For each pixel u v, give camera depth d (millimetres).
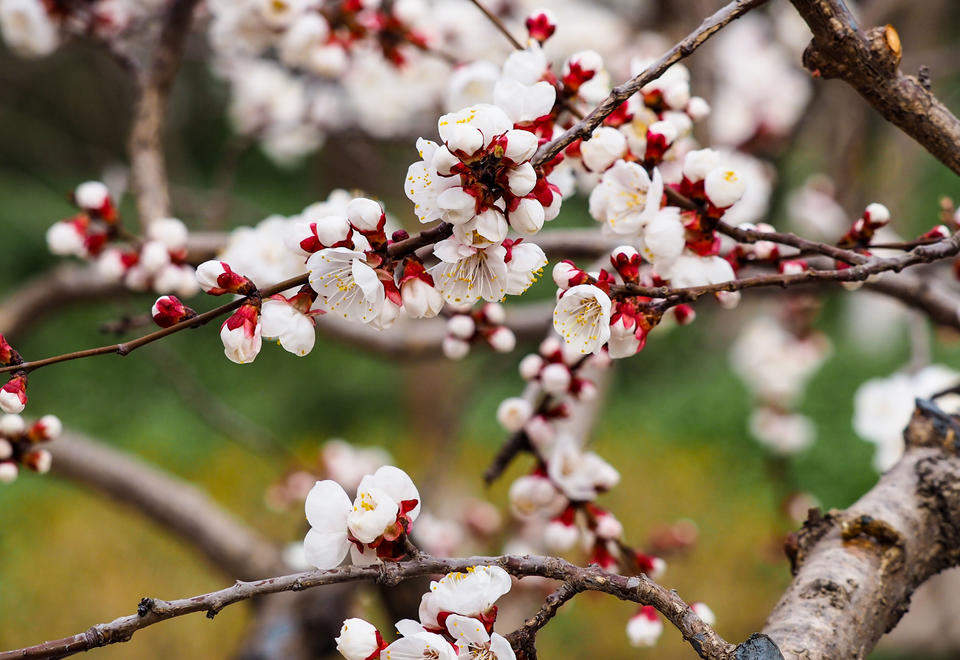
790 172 2678
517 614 1493
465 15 1456
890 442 1338
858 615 916
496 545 1899
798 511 2008
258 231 1053
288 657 1292
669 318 993
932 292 1094
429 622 873
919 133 917
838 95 2137
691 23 1670
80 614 3428
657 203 908
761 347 2461
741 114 1917
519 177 860
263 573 1582
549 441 1029
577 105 958
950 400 1192
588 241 1155
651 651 3080
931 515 959
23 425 1000
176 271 1088
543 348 1024
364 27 1182
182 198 1940
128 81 2396
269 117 1747
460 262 879
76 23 1255
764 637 863
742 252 962
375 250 877
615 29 2041
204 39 1781
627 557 1024
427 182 868
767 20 2221
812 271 890
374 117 1778
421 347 1649
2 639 3340
